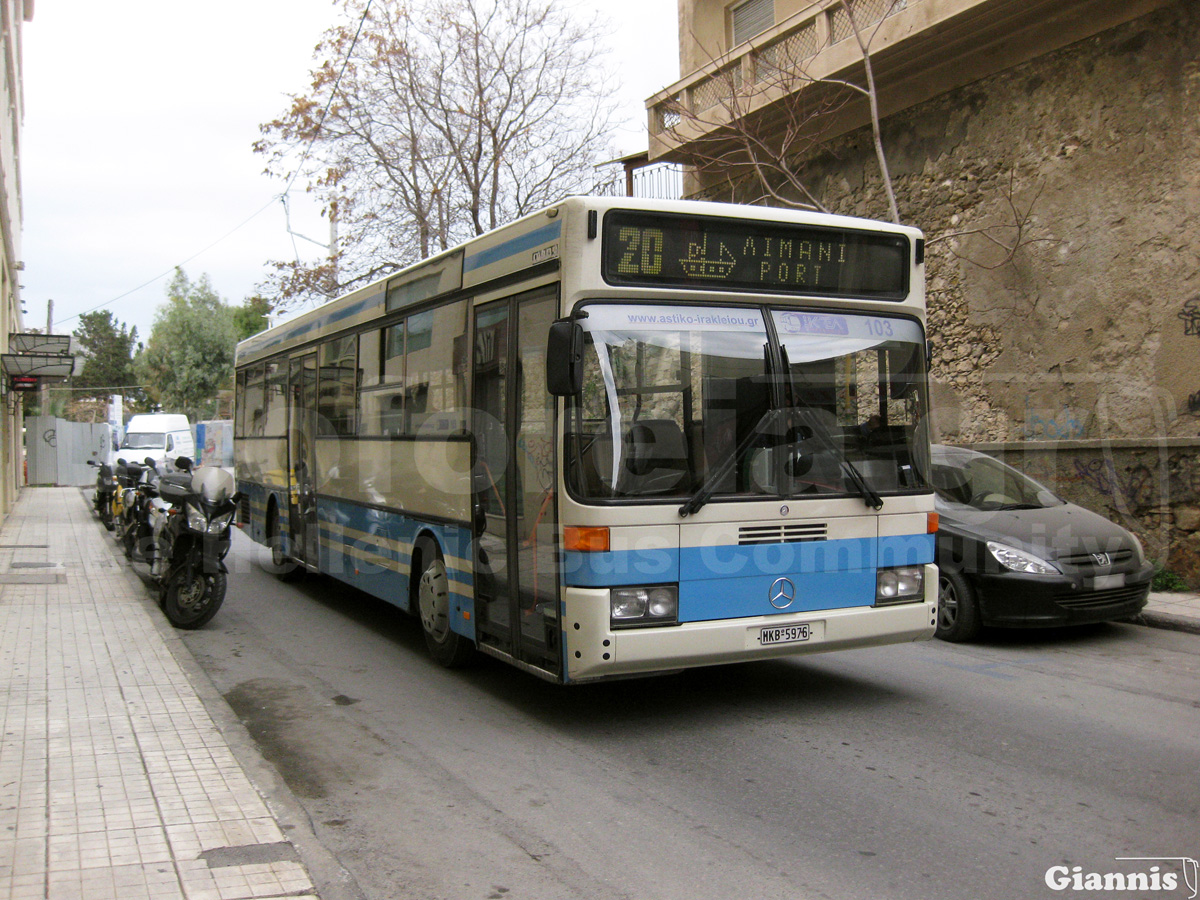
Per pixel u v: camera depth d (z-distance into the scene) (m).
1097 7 11.96
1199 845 4.30
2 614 9.51
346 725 6.29
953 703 6.62
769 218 6.21
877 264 6.60
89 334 108.44
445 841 4.42
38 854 4.01
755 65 16.02
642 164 21.64
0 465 19.48
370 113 21.53
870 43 13.32
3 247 22.08
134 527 12.67
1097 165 12.09
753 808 4.78
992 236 13.48
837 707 6.55
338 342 10.13
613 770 5.37
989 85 13.48
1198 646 8.48
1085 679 7.29
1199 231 10.94
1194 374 10.98
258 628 9.61
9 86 23.38
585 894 3.87
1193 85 11.01
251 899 3.61
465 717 6.46
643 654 5.61
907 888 3.90
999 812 4.69
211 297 59.19
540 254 6.11
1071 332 12.42
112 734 5.69
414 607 8.27
